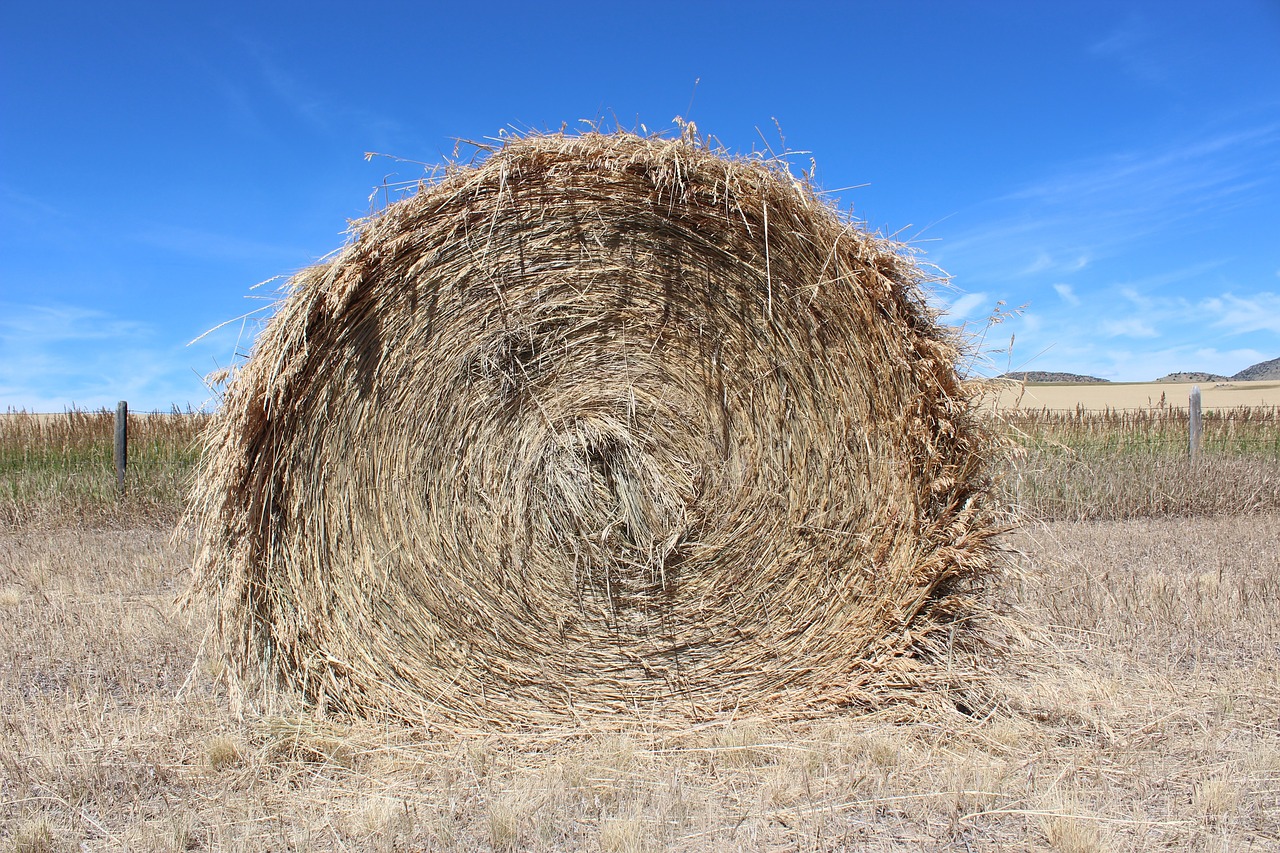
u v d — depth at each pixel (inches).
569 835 123.5
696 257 170.2
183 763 147.7
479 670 170.7
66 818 127.0
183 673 197.3
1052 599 237.8
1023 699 168.2
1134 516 416.2
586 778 141.3
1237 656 199.9
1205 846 114.2
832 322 166.4
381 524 169.5
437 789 140.6
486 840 122.2
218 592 167.5
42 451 489.7
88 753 148.6
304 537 168.7
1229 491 425.4
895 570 167.9
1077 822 119.2
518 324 170.9
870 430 167.0
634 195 168.6
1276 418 554.9
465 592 170.2
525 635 171.5
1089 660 196.1
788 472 170.1
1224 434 529.0
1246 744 149.3
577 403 172.7
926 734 157.5
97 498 431.5
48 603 251.3
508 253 169.9
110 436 494.6
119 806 131.3
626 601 172.7
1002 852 116.5
